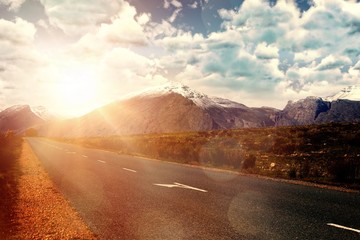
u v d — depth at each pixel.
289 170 16.08
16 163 20.64
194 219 7.41
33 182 13.22
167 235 6.34
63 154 29.78
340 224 6.86
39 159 24.09
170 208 8.49
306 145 24.53
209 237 6.16
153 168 18.11
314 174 14.71
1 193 10.34
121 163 21.09
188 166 19.33
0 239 6.14
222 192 10.69
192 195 10.19
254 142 29.88
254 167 17.94
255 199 9.55
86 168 18.09
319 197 9.87
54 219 7.65
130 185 12.19
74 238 6.27
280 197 9.86
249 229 6.59
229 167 19.03
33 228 6.94
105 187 11.80
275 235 6.18
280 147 24.88
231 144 31.56
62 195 10.46
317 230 6.45
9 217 7.77
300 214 7.75
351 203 8.99
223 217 7.54
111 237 6.30
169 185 12.15
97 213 8.12
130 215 7.87
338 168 13.86
